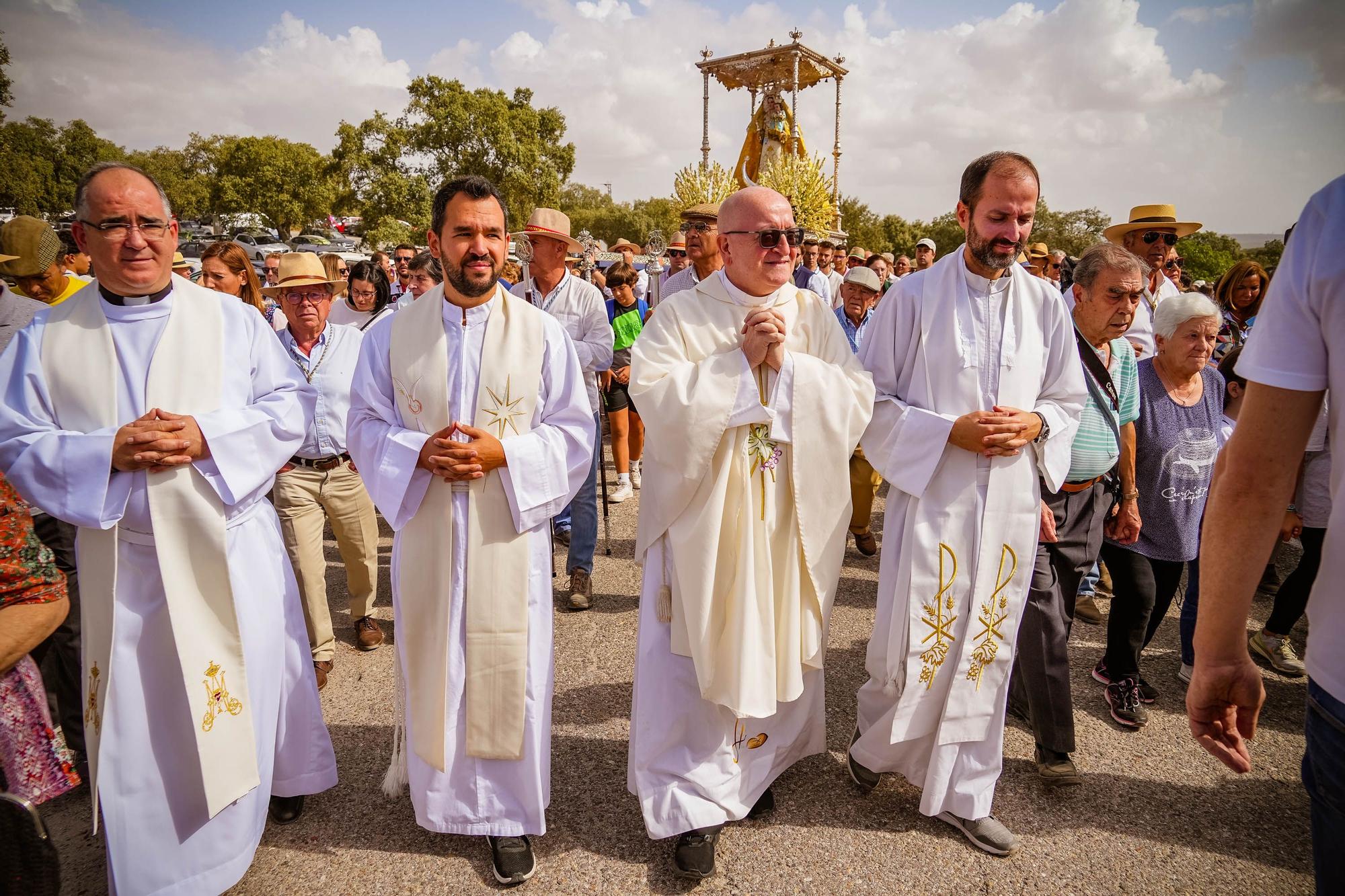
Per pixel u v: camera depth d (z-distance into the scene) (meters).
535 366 2.59
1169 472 3.44
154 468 2.22
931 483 2.61
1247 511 1.39
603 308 4.89
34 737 2.00
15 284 4.18
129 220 2.22
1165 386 3.46
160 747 2.29
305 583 3.70
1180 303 3.37
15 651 1.82
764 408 2.48
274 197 49.41
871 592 4.80
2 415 2.19
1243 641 1.44
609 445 8.14
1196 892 2.48
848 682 3.77
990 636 2.61
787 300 2.72
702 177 20.09
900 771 2.84
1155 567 3.60
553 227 4.71
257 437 2.40
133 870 2.27
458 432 2.45
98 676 2.25
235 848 2.41
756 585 2.52
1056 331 2.69
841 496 2.62
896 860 2.60
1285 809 2.89
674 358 2.61
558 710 3.50
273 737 2.58
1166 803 2.91
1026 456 2.61
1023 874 2.54
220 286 4.33
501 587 2.51
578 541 4.55
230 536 2.41
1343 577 1.30
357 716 3.48
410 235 46.62
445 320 2.58
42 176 25.48
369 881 2.51
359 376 2.65
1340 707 1.31
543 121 51.25
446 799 2.56
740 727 2.65
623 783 2.99
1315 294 1.26
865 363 2.82
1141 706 3.44
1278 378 1.32
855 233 41.78
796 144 20.48
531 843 2.67
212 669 2.30
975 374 2.58
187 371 2.36
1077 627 4.39
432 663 2.53
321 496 3.83
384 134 46.97
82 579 2.26
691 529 2.53
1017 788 2.99
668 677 2.61
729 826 2.75
